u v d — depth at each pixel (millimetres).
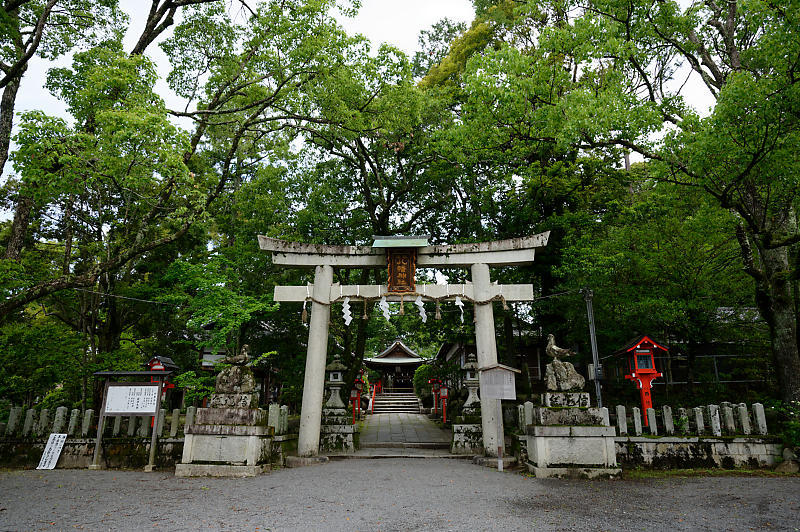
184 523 5500
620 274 14039
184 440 9852
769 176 9102
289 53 12445
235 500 6785
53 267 14523
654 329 14953
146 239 14797
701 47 11922
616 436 9539
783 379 10758
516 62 10875
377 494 7176
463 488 7602
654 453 9453
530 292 12117
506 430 14758
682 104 11078
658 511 5980
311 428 11273
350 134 14289
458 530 5145
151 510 6172
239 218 16406
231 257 15602
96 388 12844
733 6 11570
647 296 12688
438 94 17562
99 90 9547
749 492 7086
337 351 19297
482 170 17938
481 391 11086
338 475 9047
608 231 15930
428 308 18578
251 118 13188
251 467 9000
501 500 6680
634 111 9688
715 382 15195
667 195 12414
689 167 9523
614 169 16375
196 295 13500
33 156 8883
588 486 7676
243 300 13281
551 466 8617
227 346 15180
